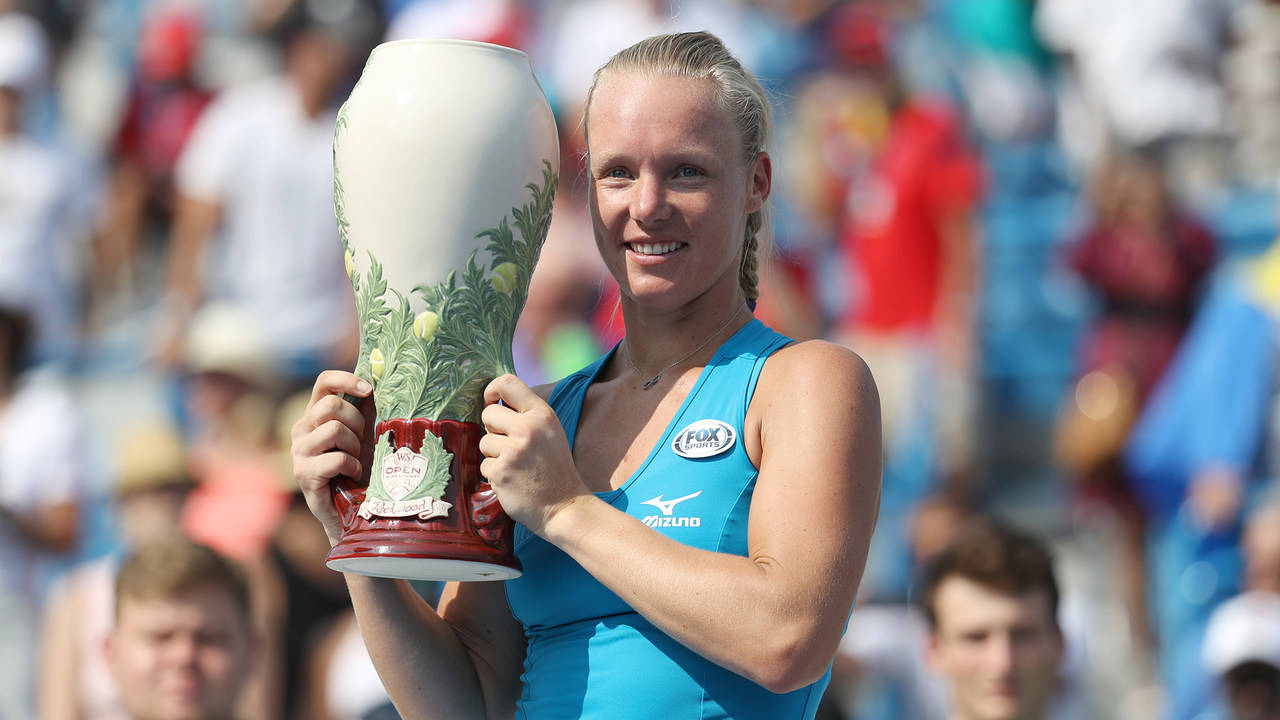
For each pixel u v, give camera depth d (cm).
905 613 2377
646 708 835
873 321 3052
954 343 3011
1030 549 1591
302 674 2045
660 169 859
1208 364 2577
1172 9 3397
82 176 3659
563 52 3619
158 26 4069
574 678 856
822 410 834
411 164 861
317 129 3089
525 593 889
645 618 846
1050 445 3111
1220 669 2145
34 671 2434
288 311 3033
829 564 800
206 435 2542
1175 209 2848
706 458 852
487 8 3734
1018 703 1576
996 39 3719
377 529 851
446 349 862
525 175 880
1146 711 2470
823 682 887
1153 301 2789
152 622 1564
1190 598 2488
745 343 894
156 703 1563
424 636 918
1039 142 3681
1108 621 2669
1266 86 3359
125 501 2238
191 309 3116
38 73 3644
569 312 2666
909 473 2942
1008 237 3309
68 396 2730
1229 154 3372
